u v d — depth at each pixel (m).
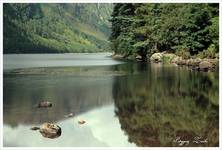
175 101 26.56
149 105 25.28
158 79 39.06
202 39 66.00
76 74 45.62
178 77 40.69
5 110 23.38
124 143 17.72
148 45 81.25
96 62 74.44
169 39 71.88
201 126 19.98
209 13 67.00
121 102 26.25
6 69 54.66
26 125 20.06
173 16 73.75
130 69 52.41
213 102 26.05
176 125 20.55
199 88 32.16
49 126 18.77
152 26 80.88
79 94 29.41
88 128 19.77
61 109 23.81
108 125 20.38
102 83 36.16
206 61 49.28
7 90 31.44
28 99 27.09
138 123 20.84
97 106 24.88
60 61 82.75
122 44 91.50
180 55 66.94
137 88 32.56
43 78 41.09
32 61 83.69
